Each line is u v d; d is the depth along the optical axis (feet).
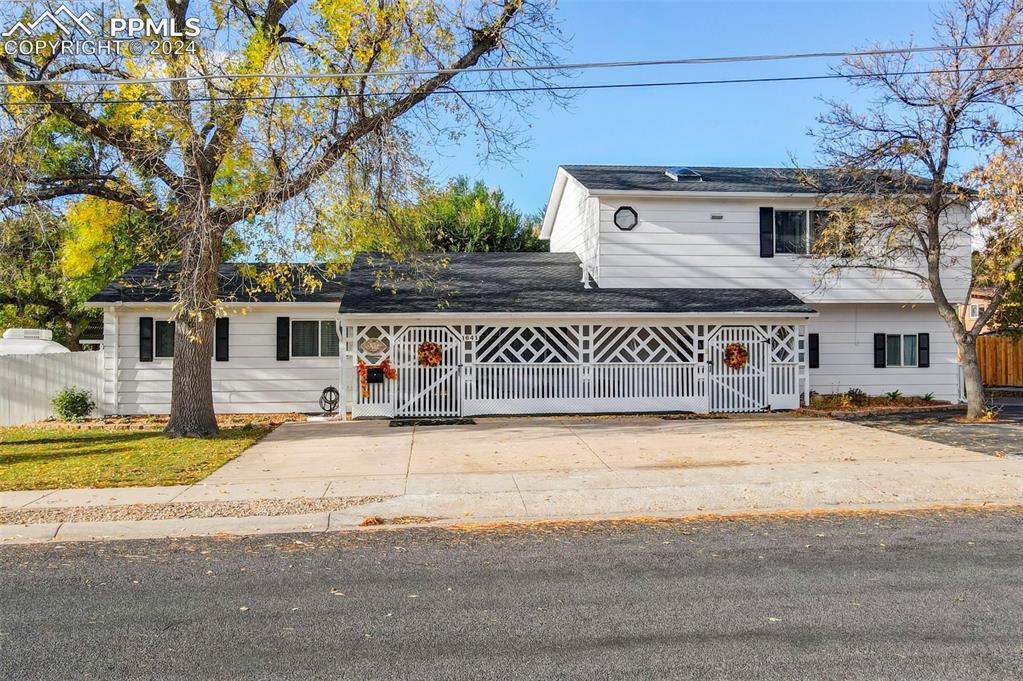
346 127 48.08
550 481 35.32
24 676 15.08
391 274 63.16
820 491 33.27
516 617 18.33
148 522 28.84
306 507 30.83
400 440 48.03
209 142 47.96
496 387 60.90
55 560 24.12
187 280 47.11
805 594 19.85
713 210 68.59
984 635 16.81
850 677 14.73
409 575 22.11
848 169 57.52
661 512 30.83
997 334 83.35
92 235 64.90
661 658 15.71
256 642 16.84
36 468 38.73
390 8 46.88
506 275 70.38
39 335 75.31
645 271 68.23
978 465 38.04
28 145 45.75
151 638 17.13
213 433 50.70
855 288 68.90
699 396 62.39
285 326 66.54
